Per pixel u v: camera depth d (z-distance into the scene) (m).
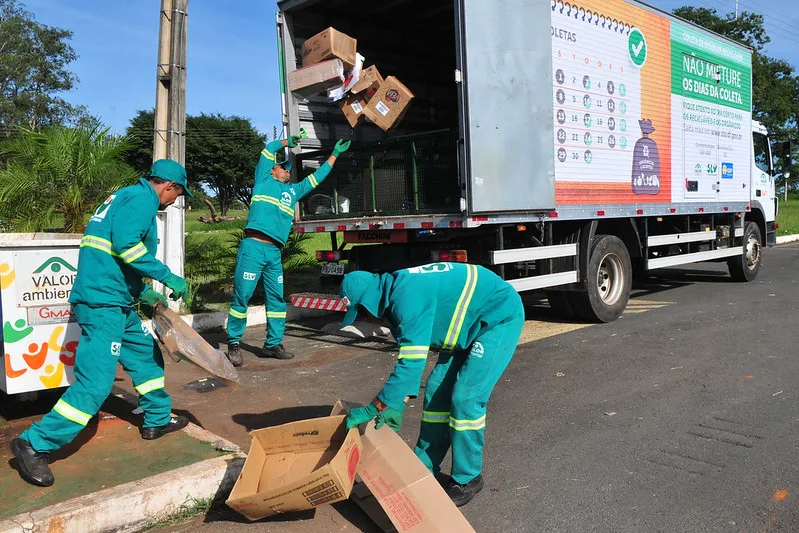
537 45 6.75
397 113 6.88
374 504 3.37
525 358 6.40
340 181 7.60
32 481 3.46
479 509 3.43
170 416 4.31
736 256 11.45
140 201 3.72
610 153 7.92
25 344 4.24
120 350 3.92
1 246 4.12
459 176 6.25
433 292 3.25
